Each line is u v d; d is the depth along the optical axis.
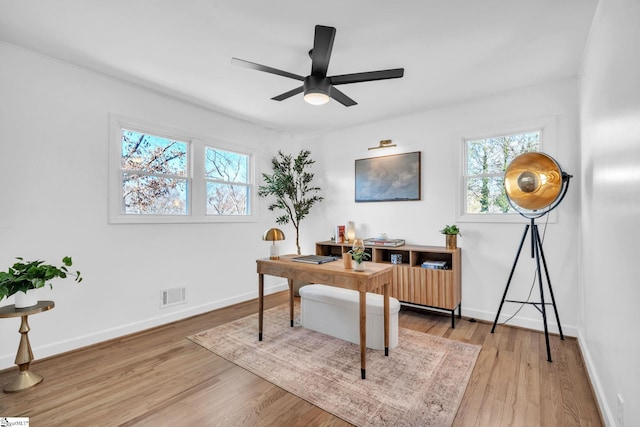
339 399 1.96
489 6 1.94
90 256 2.83
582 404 1.91
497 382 2.16
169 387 2.12
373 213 4.37
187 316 3.56
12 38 2.32
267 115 4.08
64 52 2.53
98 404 1.94
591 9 1.95
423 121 3.90
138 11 2.00
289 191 4.56
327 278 2.39
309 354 2.60
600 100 1.92
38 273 2.18
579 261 2.85
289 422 1.76
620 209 1.50
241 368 2.38
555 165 2.49
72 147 2.73
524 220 3.18
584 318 2.56
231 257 4.10
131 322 3.09
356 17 2.05
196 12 2.01
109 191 2.95
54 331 2.61
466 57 2.58
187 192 3.68
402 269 3.58
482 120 3.45
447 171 3.70
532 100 3.14
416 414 1.81
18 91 2.44
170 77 2.98
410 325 3.32
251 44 2.39
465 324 3.33
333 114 4.03
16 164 2.44
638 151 1.24
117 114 3.01
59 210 2.65
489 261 3.39
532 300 3.14
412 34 2.25
